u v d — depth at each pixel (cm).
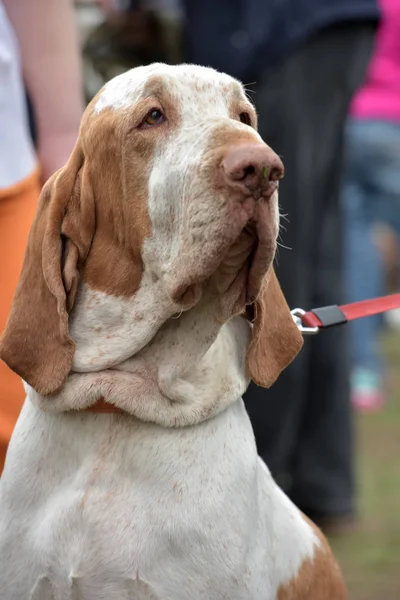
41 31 794
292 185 967
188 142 550
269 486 620
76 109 809
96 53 1102
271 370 612
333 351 1014
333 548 991
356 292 1509
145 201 562
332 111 982
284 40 958
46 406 584
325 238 998
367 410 1462
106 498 572
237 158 526
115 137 568
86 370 584
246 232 546
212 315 577
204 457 580
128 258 574
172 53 1098
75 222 582
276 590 606
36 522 580
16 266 723
